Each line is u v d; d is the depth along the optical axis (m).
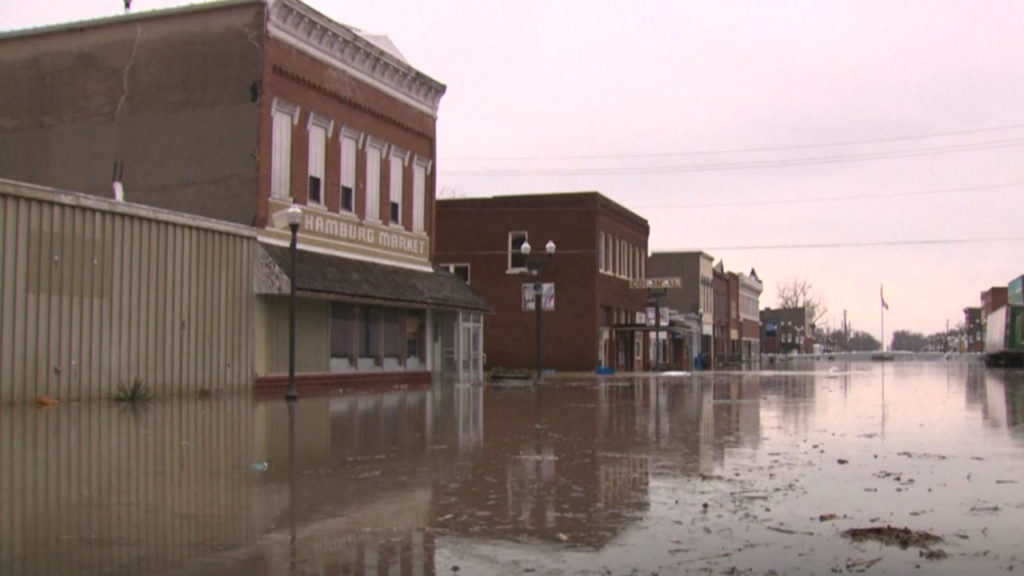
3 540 6.74
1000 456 11.67
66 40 26.02
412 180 32.34
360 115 28.84
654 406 21.31
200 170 24.47
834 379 40.62
